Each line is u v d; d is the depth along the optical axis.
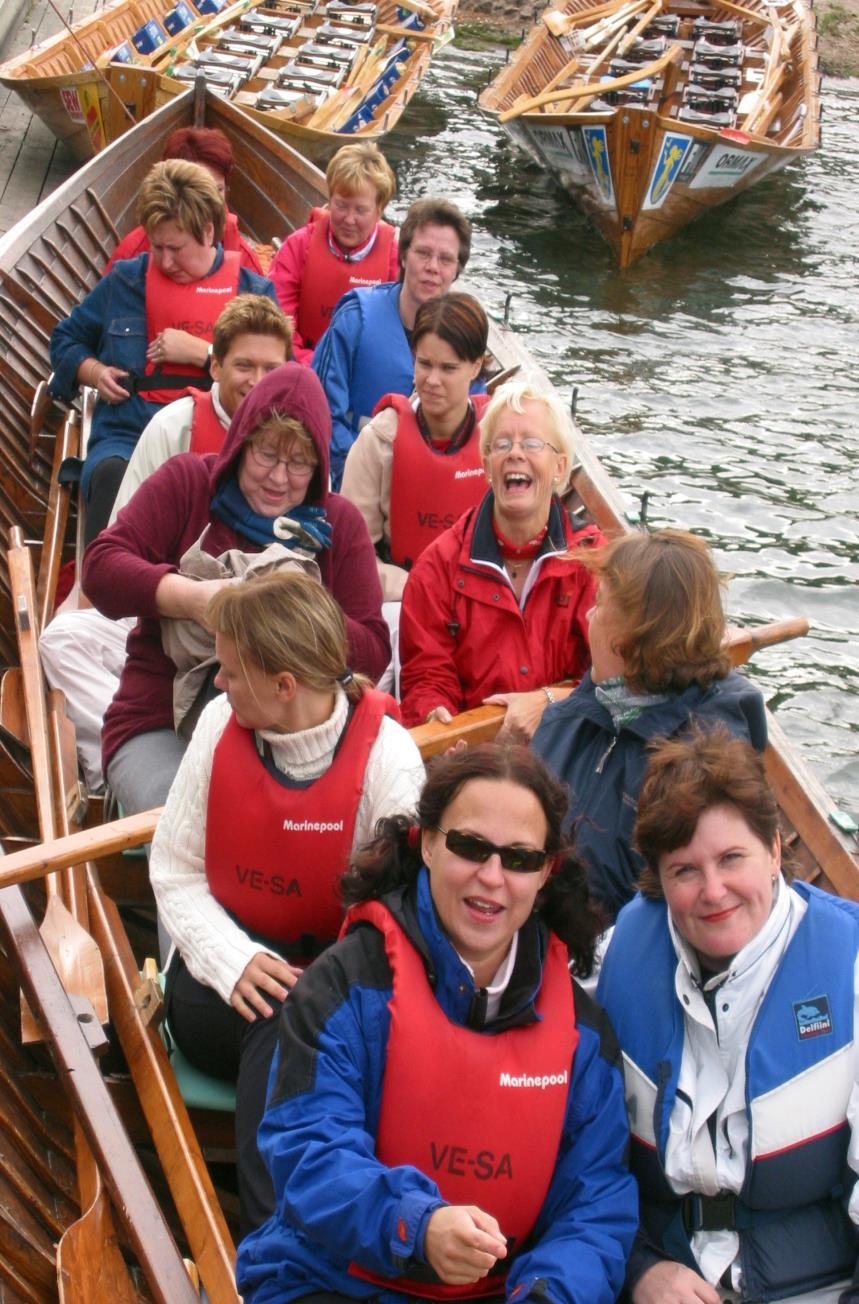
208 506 3.83
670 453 10.91
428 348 4.56
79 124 13.51
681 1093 2.52
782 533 9.88
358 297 5.67
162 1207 3.24
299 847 2.87
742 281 14.98
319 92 14.63
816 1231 2.52
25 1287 2.73
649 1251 2.54
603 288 14.44
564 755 3.23
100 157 9.19
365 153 6.93
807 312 14.23
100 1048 3.03
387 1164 2.40
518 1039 2.40
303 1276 2.40
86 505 5.61
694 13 18.78
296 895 2.92
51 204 8.31
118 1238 2.93
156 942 4.08
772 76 17.56
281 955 3.03
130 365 5.82
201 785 2.95
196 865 3.00
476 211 16.20
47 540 5.70
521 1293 2.30
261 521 3.77
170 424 4.54
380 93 15.10
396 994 2.39
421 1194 2.24
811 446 11.23
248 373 4.39
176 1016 3.10
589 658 4.15
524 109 15.55
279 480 3.71
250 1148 2.72
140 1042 3.19
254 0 16.05
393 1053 2.37
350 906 2.55
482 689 4.11
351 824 2.88
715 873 2.42
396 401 4.81
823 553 9.67
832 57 23.52
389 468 4.82
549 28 17.91
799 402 12.05
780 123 17.56
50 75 13.81
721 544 9.67
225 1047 3.06
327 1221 2.28
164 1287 2.55
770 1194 2.48
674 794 2.45
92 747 4.48
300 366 3.73
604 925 2.69
